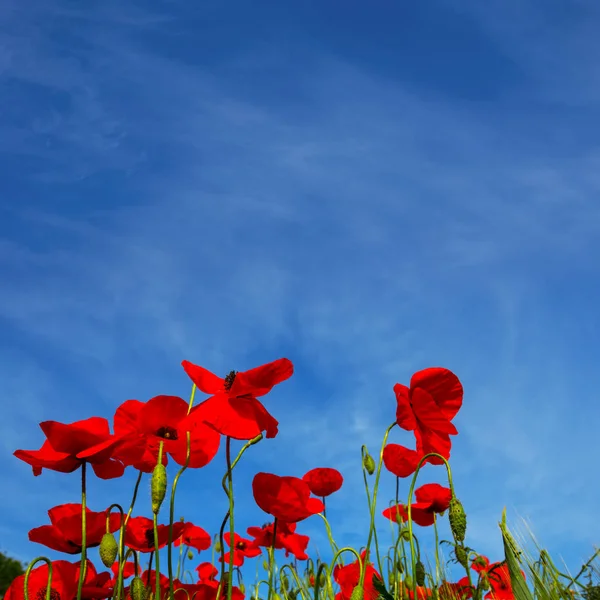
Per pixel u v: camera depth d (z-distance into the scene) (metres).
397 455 1.04
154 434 0.86
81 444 0.82
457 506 0.84
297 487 0.90
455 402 0.94
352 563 1.04
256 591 1.08
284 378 0.88
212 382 0.88
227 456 0.85
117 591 0.82
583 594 0.90
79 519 0.87
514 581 0.84
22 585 0.85
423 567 1.01
